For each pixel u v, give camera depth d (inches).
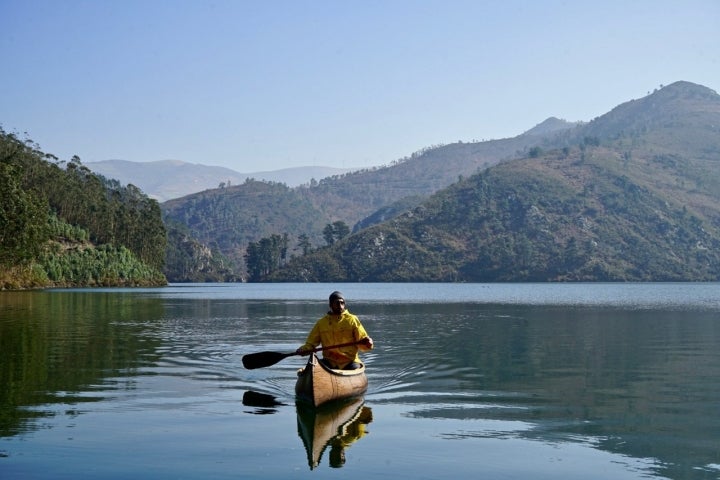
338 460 383.9
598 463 379.6
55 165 5831.7
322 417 496.1
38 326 1256.2
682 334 1182.9
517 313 1886.1
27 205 3818.9
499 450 405.4
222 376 687.7
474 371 728.3
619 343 1015.0
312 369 537.6
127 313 1736.0
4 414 493.7
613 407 531.8
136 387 612.4
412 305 2447.1
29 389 593.0
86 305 2122.3
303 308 2169.0
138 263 6087.6
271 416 498.9
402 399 568.4
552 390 609.9
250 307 2228.1
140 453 395.5
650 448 409.4
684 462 381.4
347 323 619.2
